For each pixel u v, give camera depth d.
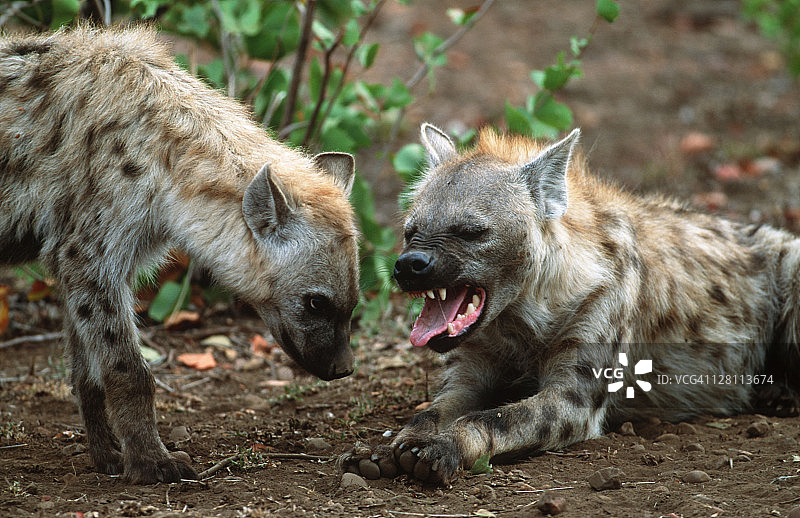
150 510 6.80
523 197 8.40
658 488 7.12
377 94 13.05
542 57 22.44
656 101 20.61
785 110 20.27
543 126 12.05
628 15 25.31
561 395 8.48
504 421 8.00
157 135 7.89
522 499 7.08
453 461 7.41
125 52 8.34
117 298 7.76
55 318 12.23
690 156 18.00
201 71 12.38
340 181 8.83
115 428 7.65
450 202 8.27
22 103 8.13
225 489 7.32
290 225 7.96
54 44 8.41
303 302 8.09
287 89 12.82
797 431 8.73
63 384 10.41
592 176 10.30
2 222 8.08
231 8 11.83
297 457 8.17
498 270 8.27
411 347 11.70
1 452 8.41
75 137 7.91
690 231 10.24
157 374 11.05
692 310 9.78
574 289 8.73
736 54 23.36
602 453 8.19
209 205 7.89
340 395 10.30
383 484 7.39
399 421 9.41
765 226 10.84
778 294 10.29
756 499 6.89
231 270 8.03
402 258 7.99
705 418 9.77
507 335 9.03
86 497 7.14
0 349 11.50
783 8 20.44
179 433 8.91
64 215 7.84
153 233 7.99
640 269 9.32
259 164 8.07
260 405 10.08
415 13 24.19
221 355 11.69
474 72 21.34
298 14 12.88
